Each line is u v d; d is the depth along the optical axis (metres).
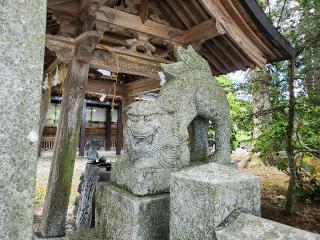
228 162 2.97
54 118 16.80
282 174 8.02
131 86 8.48
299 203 5.31
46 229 3.70
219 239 1.52
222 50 4.94
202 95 2.84
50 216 3.73
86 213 4.47
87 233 2.81
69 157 3.87
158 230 2.23
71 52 3.89
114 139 19.33
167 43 4.82
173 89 2.84
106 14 4.11
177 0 4.54
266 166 8.59
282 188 6.63
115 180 2.65
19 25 1.34
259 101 5.97
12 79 1.30
